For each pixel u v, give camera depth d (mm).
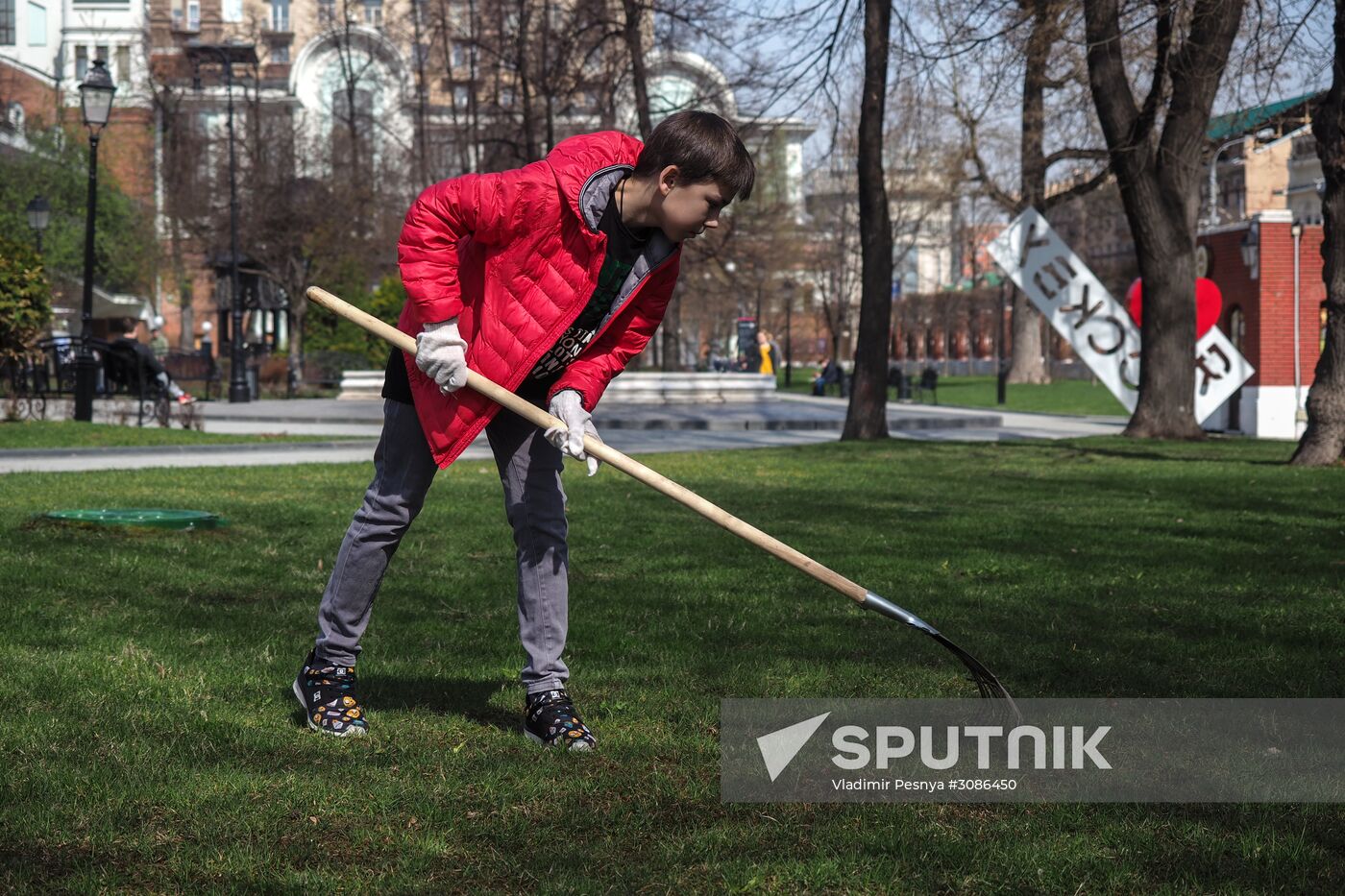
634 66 25578
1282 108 18188
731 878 2686
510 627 5305
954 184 30984
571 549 7633
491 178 3436
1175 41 16812
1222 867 2752
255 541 7680
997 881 2703
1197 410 21703
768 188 51344
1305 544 8148
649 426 24203
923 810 3131
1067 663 4637
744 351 52938
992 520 9422
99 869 2682
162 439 16938
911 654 4801
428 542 7867
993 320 79312
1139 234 19766
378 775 3328
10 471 12344
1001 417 28359
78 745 3525
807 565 3502
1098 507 10414
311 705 3744
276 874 2695
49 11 70188
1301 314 24656
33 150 44938
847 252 55844
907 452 17141
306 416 24203
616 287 3529
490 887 2660
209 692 4148
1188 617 5617
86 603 5547
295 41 74250
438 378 3467
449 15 42469
